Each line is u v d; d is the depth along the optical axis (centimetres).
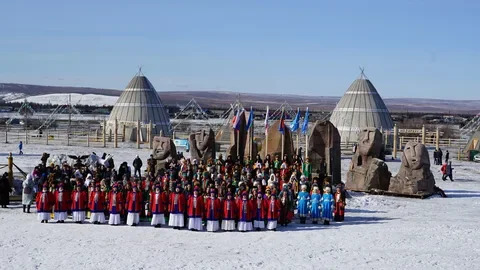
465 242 2153
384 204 3253
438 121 18862
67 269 1695
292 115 11875
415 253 1956
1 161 5062
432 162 6384
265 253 1944
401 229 2427
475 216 2870
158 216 2428
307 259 1858
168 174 2755
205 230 2383
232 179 2722
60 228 2366
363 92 8600
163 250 1967
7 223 2461
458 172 5381
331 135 3578
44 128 10300
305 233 2331
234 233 2325
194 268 1723
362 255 1922
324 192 2586
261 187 2553
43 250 1942
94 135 8262
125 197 2505
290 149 3816
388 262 1823
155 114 8756
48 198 2506
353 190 3775
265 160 3328
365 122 8338
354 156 3862
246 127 3881
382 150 4988
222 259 1844
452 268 1753
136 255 1883
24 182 2747
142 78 9038
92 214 2488
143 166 5012
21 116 16762
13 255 1866
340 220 2673
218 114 19825
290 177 2928
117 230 2341
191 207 2362
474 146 7106
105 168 3042
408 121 17200
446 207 3206
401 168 3675
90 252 1919
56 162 3922
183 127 11112
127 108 8706
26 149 6462
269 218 2389
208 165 3069
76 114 19812
